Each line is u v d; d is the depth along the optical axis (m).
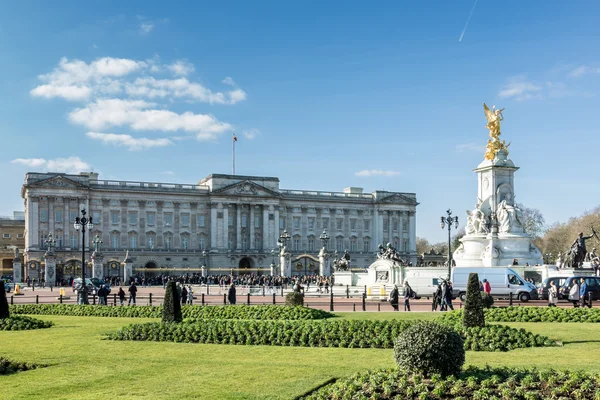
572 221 181.88
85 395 21.41
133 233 173.00
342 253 198.12
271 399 20.62
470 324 33.56
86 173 169.38
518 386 19.72
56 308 54.41
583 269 74.44
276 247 187.38
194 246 179.75
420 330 20.72
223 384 22.91
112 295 89.06
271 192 187.38
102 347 31.94
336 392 20.23
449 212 86.56
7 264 194.75
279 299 74.12
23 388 22.42
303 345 32.59
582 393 19.08
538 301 64.12
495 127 83.25
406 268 86.62
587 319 41.75
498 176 82.56
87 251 166.62
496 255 79.44
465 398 18.83
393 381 20.05
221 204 181.50
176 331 34.66
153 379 23.86
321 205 197.62
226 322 36.44
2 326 39.81
